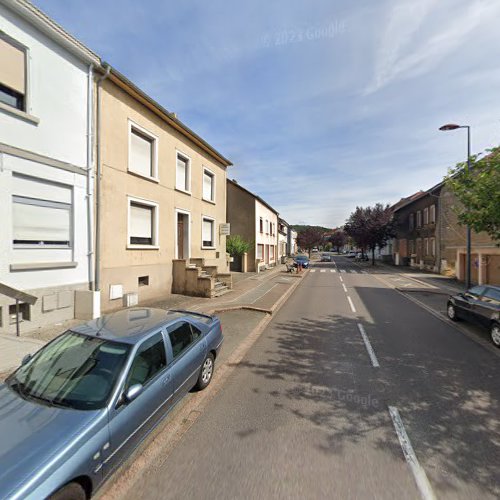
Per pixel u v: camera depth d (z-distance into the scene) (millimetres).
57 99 7547
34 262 7082
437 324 9031
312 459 3176
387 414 4070
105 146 9078
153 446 3400
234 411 4141
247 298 12641
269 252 33188
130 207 10422
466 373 5457
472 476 2949
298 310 11055
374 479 2898
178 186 13273
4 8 6422
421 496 2701
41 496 2068
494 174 6824
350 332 8125
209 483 2852
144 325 4008
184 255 14070
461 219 8117
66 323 7613
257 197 26266
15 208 6719
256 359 6133
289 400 4453
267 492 2734
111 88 9320
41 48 7145
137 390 2996
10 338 6090
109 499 2688
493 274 17469
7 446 2328
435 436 3588
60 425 2547
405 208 35281
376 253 53219
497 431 3695
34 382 3092
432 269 27359
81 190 8250
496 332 6953
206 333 5012
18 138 6699
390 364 5875
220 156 16641
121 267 9789
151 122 11250
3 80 6441
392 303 12539
